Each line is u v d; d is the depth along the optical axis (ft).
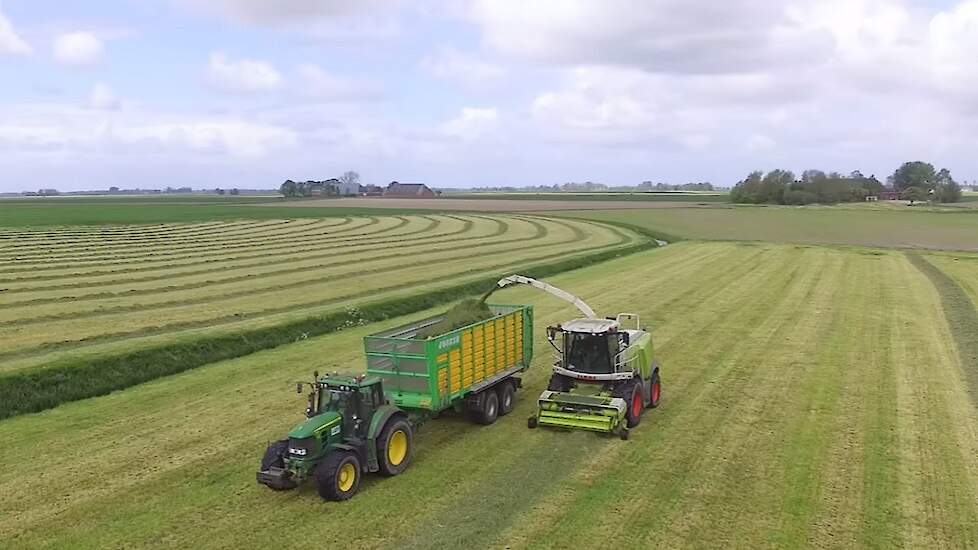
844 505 39.11
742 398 58.95
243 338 80.33
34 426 53.93
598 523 37.35
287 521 38.34
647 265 154.61
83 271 136.98
